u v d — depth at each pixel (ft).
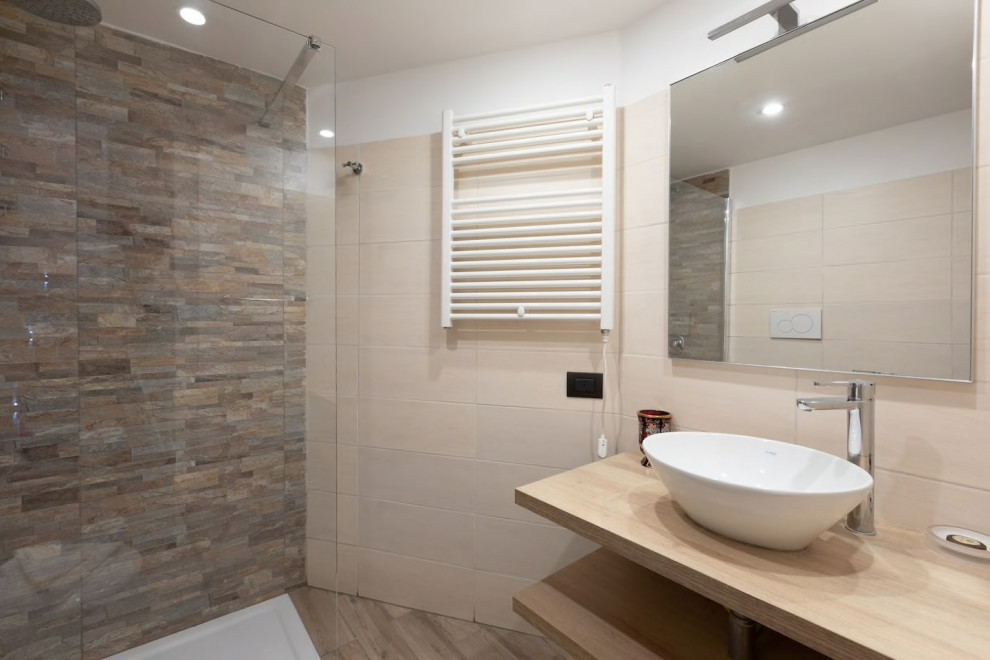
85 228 4.69
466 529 5.93
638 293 5.14
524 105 5.62
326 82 5.59
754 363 4.21
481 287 5.49
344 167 6.30
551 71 5.53
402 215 6.11
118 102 4.76
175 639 5.16
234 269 5.48
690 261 4.66
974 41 3.10
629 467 4.52
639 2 4.85
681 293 4.74
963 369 3.13
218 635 5.29
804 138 3.89
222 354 5.45
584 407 5.44
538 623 3.67
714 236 4.48
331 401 5.90
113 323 4.86
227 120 5.30
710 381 4.55
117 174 4.81
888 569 2.76
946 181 3.21
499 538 5.79
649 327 5.05
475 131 5.56
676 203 4.76
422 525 6.11
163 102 4.98
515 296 5.36
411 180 6.07
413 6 4.91
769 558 2.87
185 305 5.22
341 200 6.34
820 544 3.07
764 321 4.15
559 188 5.42
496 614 5.82
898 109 3.42
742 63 4.27
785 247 4.01
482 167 5.65
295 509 5.94
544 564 5.62
